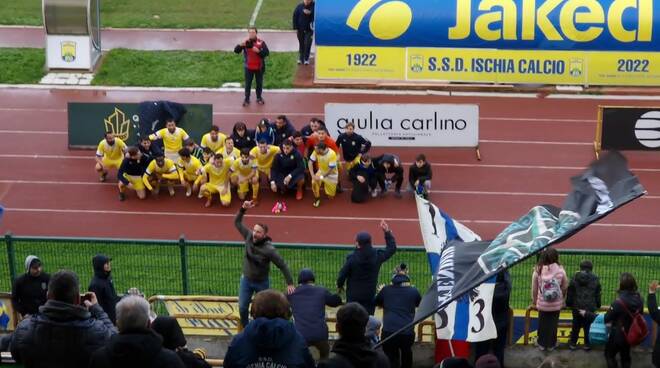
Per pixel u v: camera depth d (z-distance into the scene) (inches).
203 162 1723.7
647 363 1069.8
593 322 1055.6
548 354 1072.2
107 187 1739.7
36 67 2271.2
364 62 2206.0
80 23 2230.6
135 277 1272.1
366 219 1630.2
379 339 1040.8
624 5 2165.4
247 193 1686.8
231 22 2529.5
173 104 1813.5
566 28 2170.3
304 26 2260.1
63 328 567.2
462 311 919.7
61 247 1352.1
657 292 1194.6
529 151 1903.3
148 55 2340.1
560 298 1050.7
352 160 1683.1
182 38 2433.6
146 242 1193.4
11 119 2028.8
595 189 705.6
